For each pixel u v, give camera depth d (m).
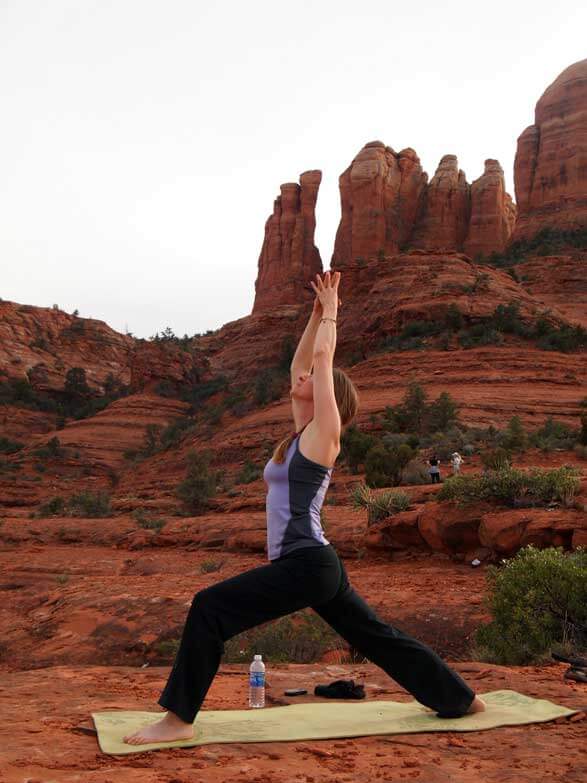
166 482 68.25
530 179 139.50
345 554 22.97
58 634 18.16
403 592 16.27
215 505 43.47
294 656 12.54
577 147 134.50
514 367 67.06
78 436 99.50
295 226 155.00
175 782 3.15
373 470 37.50
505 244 143.25
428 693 4.25
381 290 91.44
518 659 10.10
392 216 140.25
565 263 101.56
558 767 3.49
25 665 16.77
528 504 19.05
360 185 139.75
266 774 3.29
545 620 10.07
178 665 3.82
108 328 158.75
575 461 39.56
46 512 53.97
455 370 67.88
